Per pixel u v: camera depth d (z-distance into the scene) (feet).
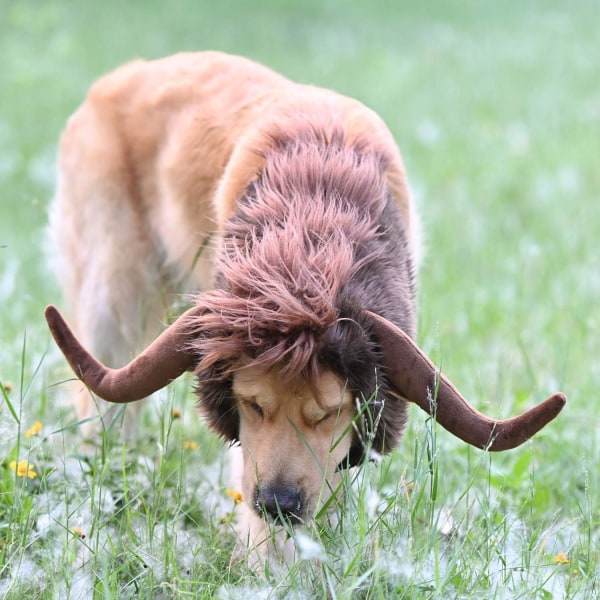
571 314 59.31
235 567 33.32
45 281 67.36
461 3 165.07
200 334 30.96
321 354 29.94
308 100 40.34
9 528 33.81
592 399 48.16
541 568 33.32
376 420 30.76
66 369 47.98
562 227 76.23
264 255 31.17
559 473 41.68
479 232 76.48
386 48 140.97
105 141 46.65
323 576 30.83
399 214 36.83
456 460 41.57
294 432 31.12
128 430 44.29
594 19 159.22
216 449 43.88
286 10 155.84
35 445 37.42
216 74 45.16
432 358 39.99
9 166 88.94
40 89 112.68
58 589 31.24
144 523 35.94
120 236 46.06
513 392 50.31
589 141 100.12
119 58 128.26
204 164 42.80
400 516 32.37
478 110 112.16
